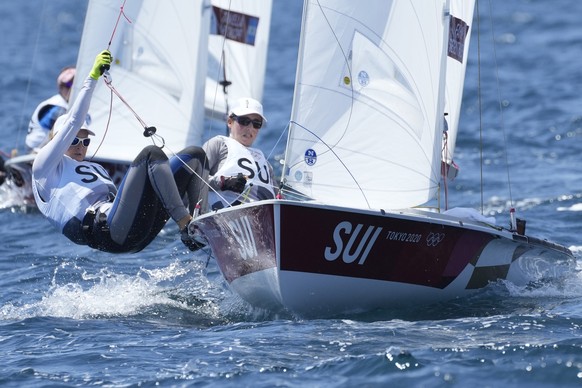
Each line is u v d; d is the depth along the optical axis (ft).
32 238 121.90
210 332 79.30
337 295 81.66
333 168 85.05
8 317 85.81
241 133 91.76
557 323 77.46
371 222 79.05
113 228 84.94
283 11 426.92
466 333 75.46
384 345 72.69
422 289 84.58
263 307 84.23
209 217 81.66
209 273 101.19
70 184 87.40
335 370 68.08
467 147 175.63
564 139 178.40
